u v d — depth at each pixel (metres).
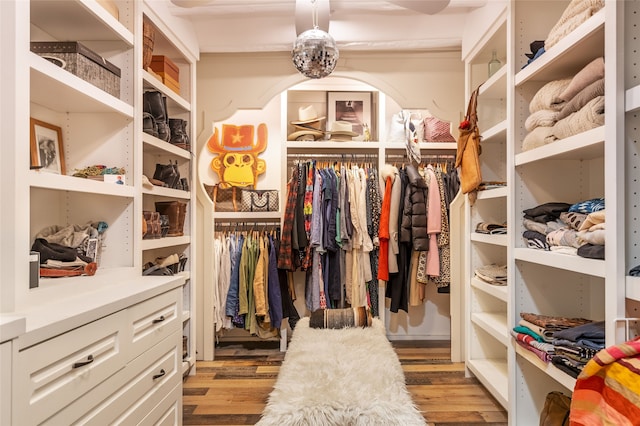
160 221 2.43
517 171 2.08
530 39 2.10
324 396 1.62
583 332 1.53
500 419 2.23
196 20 2.96
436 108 3.18
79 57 1.63
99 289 1.55
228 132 3.89
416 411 1.60
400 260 3.40
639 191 1.32
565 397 1.82
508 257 2.11
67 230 1.74
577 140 1.56
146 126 2.26
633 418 1.02
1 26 1.21
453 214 3.21
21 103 1.22
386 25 2.95
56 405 1.06
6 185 1.18
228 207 3.69
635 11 1.33
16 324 0.92
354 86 3.85
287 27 2.95
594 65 1.50
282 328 3.46
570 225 1.71
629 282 1.28
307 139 3.71
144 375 1.52
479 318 2.67
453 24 2.93
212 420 2.23
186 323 2.87
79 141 1.96
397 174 3.40
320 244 3.30
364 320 2.67
